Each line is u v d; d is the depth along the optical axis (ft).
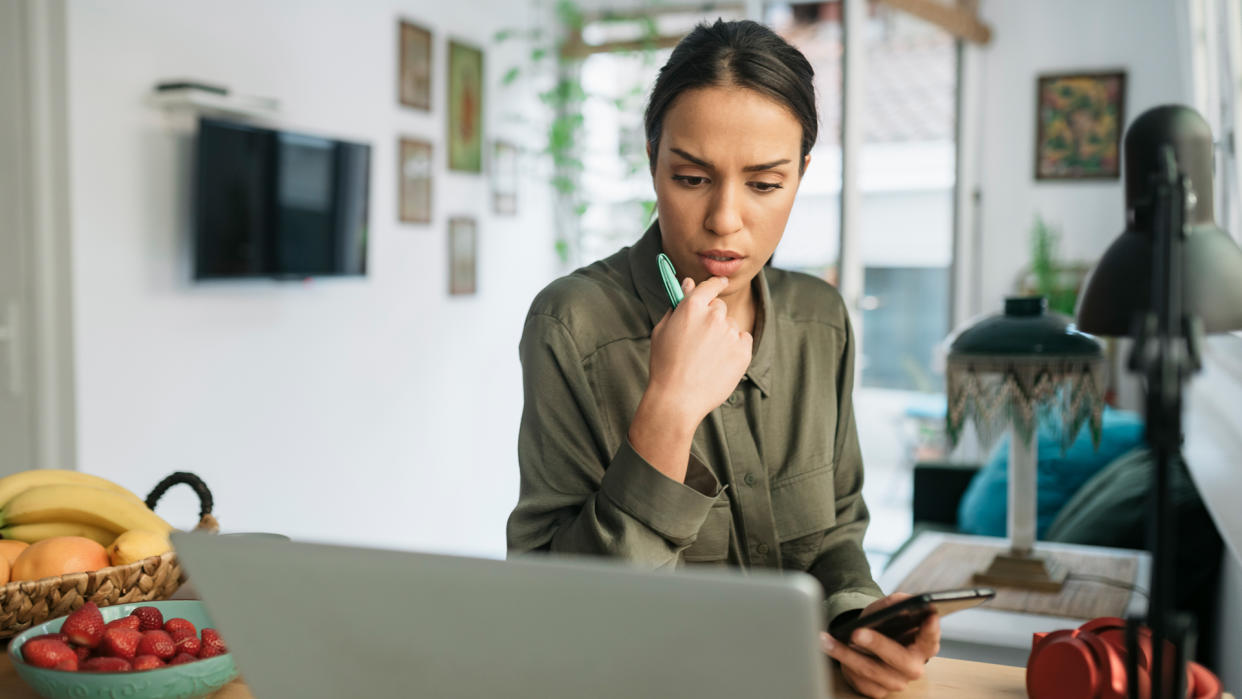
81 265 9.34
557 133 16.21
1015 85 16.05
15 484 3.83
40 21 9.14
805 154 3.11
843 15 11.54
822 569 3.56
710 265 3.05
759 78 2.85
